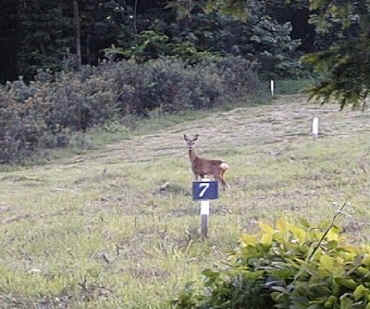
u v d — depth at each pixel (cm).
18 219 1295
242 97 3825
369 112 2878
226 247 1053
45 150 2370
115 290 857
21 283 886
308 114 3047
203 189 1095
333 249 584
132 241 1104
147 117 3192
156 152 2248
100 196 1495
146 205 1402
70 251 1045
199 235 1112
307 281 532
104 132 2770
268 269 558
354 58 470
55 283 879
